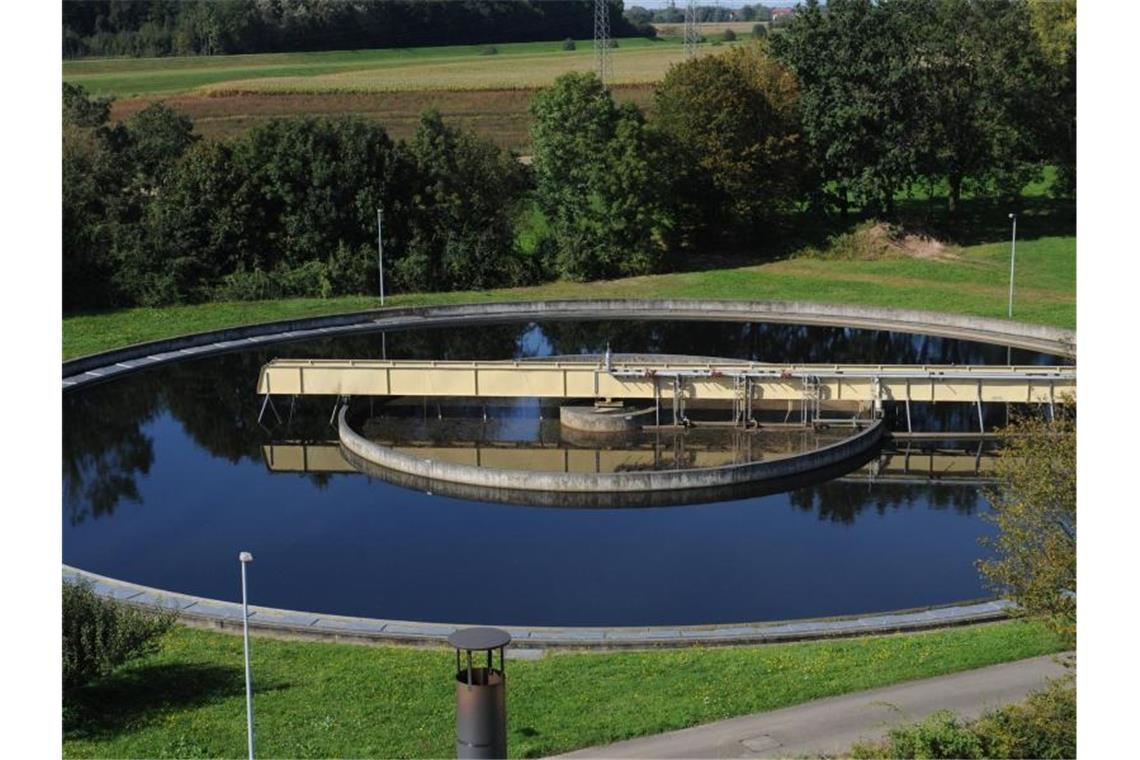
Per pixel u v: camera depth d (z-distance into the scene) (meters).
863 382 77.31
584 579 54.84
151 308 111.62
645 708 36.81
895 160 127.88
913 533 60.62
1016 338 100.06
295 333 104.19
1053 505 37.38
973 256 124.81
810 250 128.75
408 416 82.69
